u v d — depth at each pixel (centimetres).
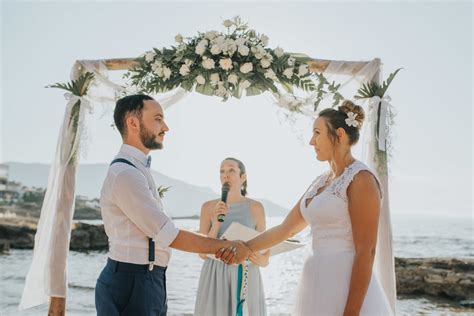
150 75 355
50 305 355
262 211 383
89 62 371
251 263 362
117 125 277
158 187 392
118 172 260
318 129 282
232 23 351
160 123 276
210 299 358
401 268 1000
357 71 364
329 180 285
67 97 365
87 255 1145
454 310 809
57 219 358
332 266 264
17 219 1428
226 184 359
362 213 258
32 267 360
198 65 347
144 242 261
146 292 257
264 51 341
